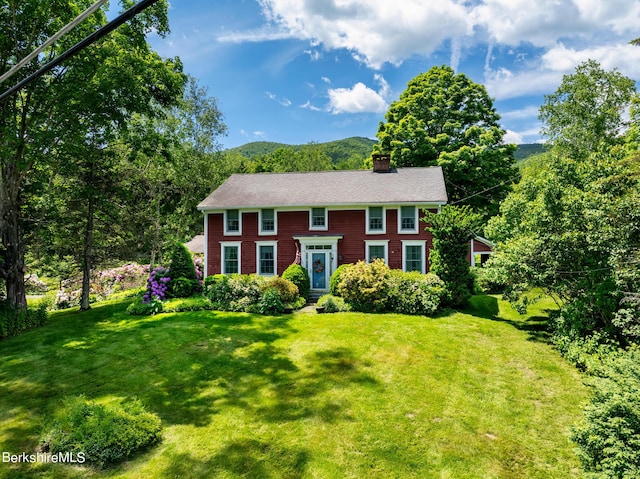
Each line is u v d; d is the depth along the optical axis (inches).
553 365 388.5
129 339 476.7
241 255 793.6
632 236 375.9
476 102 1146.0
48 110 580.1
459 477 228.4
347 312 594.2
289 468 234.4
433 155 1103.6
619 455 193.2
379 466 237.0
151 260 1038.4
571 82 1013.2
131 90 570.3
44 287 958.4
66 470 229.8
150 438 256.4
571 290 450.3
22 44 558.3
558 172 500.4
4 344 480.7
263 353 422.6
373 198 735.1
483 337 471.2
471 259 890.1
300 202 755.4
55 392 336.2
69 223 703.7
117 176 737.0
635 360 257.3
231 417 290.7
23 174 593.6
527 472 233.3
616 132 963.3
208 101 1210.0
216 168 1250.0
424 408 304.3
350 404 309.7
